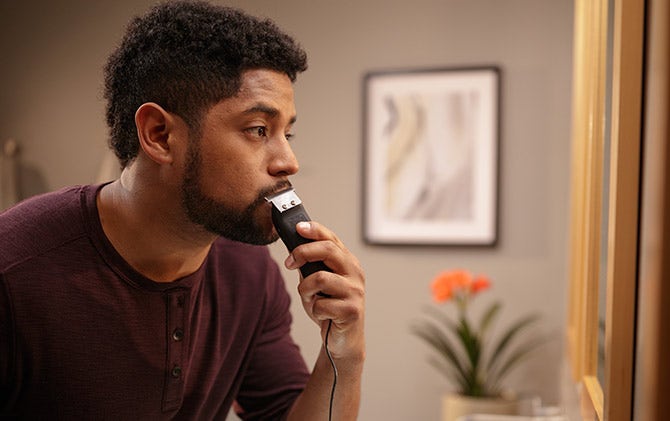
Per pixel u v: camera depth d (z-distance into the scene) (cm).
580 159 155
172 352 98
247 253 113
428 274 278
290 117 92
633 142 76
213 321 106
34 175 289
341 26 280
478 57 272
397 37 277
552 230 268
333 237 93
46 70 285
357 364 99
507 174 271
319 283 90
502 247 272
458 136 274
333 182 283
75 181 285
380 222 280
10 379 89
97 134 282
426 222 278
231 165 88
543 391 269
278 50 89
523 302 271
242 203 89
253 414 122
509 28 270
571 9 265
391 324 281
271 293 117
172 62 88
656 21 69
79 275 92
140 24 94
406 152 278
